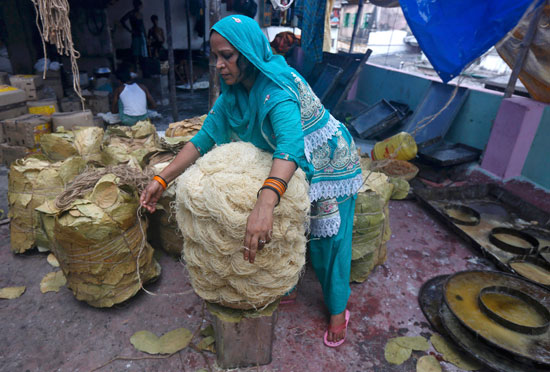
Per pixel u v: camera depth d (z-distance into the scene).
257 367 1.89
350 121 5.91
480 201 3.84
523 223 3.42
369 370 1.92
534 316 2.15
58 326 2.09
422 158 4.50
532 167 3.93
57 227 1.94
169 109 6.80
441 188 3.83
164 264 2.65
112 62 7.42
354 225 2.31
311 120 1.58
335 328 2.04
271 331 1.80
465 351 1.94
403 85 6.10
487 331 2.01
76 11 6.86
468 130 4.72
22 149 3.92
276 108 1.33
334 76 5.97
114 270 2.09
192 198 1.37
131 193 2.15
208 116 1.72
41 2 2.09
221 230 1.37
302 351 2.02
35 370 1.83
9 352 1.92
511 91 4.07
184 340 2.02
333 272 1.93
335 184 1.80
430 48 3.18
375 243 2.45
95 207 1.97
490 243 3.06
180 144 2.96
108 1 7.07
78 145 3.07
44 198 2.51
